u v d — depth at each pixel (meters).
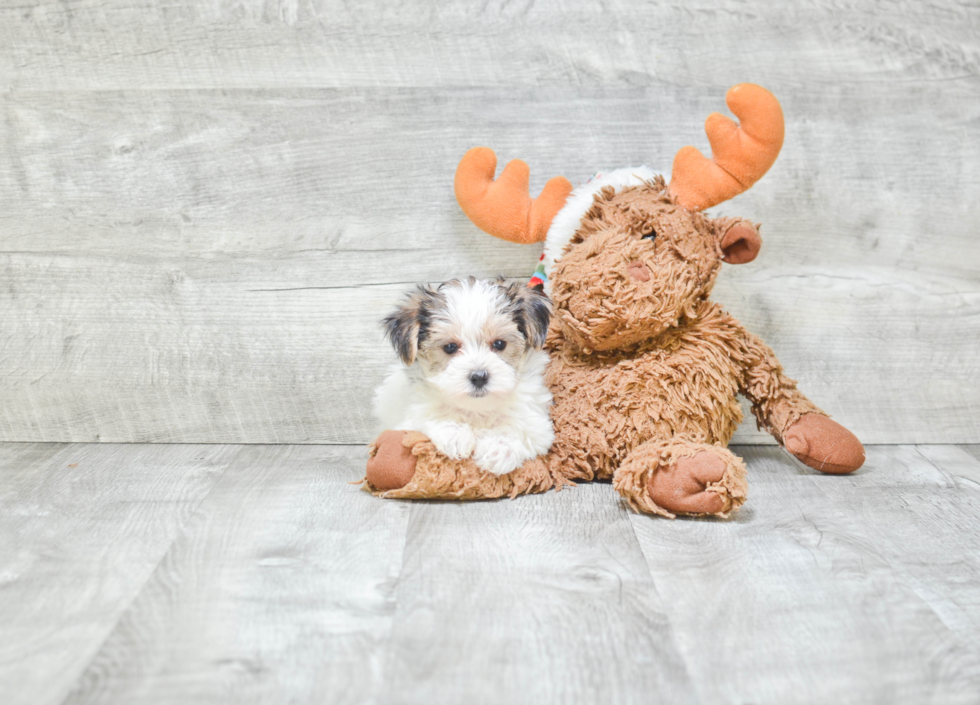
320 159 1.95
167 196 1.96
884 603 1.23
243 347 2.03
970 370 2.03
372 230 1.98
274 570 1.32
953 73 1.94
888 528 1.52
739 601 1.23
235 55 1.91
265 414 2.05
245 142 1.94
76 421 2.04
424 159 1.96
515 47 1.92
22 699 0.98
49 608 1.20
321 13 1.90
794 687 1.02
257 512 1.57
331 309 2.01
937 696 1.01
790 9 1.92
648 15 1.91
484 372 1.53
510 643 1.11
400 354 1.59
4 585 1.27
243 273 2.00
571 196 1.77
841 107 1.95
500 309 1.59
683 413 1.68
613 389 1.68
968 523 1.55
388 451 1.60
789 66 1.94
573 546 1.42
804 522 1.54
